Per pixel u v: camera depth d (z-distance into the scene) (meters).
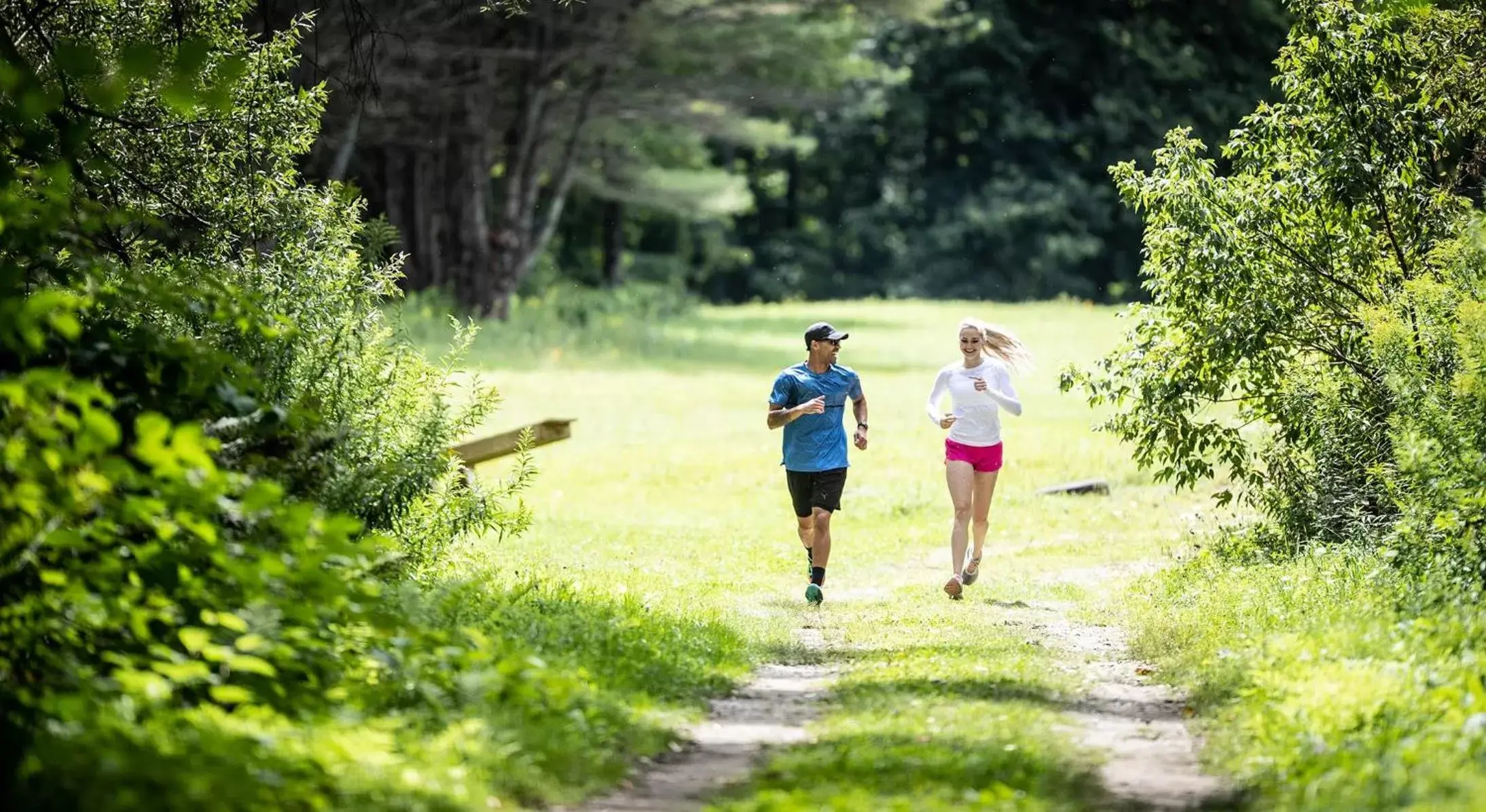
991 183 114.50
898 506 34.81
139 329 14.09
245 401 13.92
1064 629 20.11
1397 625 15.21
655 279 122.38
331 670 12.57
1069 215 111.69
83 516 11.44
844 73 88.19
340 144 60.59
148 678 10.68
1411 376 19.17
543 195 107.00
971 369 23.72
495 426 48.25
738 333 86.12
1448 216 23.34
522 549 27.73
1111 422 25.03
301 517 11.27
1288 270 23.55
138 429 10.26
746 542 29.97
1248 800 10.79
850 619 21.42
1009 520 32.94
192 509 11.23
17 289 12.62
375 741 10.76
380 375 19.92
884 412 51.22
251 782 9.32
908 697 14.41
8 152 13.85
